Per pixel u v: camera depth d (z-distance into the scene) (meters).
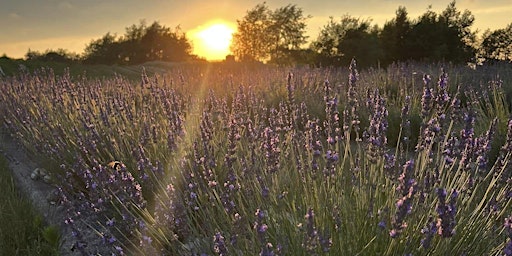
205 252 2.57
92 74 26.98
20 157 5.81
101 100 5.76
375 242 2.29
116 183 3.11
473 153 2.63
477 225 2.43
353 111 3.09
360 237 2.33
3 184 4.18
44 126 5.44
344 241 2.31
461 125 4.68
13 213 3.37
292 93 3.89
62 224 3.52
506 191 2.64
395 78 8.73
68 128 5.37
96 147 4.49
